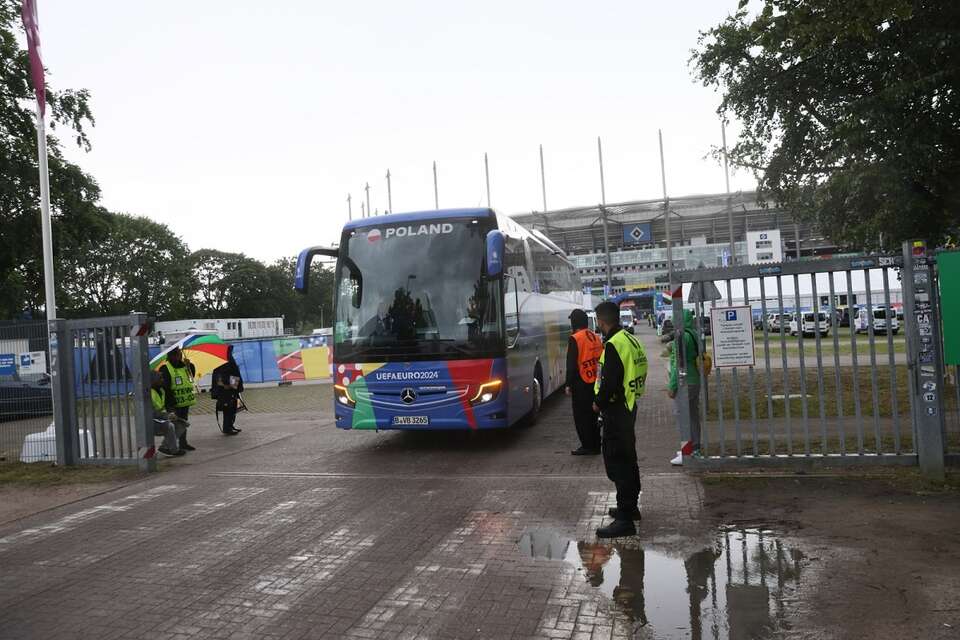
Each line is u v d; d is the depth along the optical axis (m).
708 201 81.62
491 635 3.85
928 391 6.67
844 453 7.14
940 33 9.98
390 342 9.45
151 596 4.70
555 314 14.73
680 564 4.78
